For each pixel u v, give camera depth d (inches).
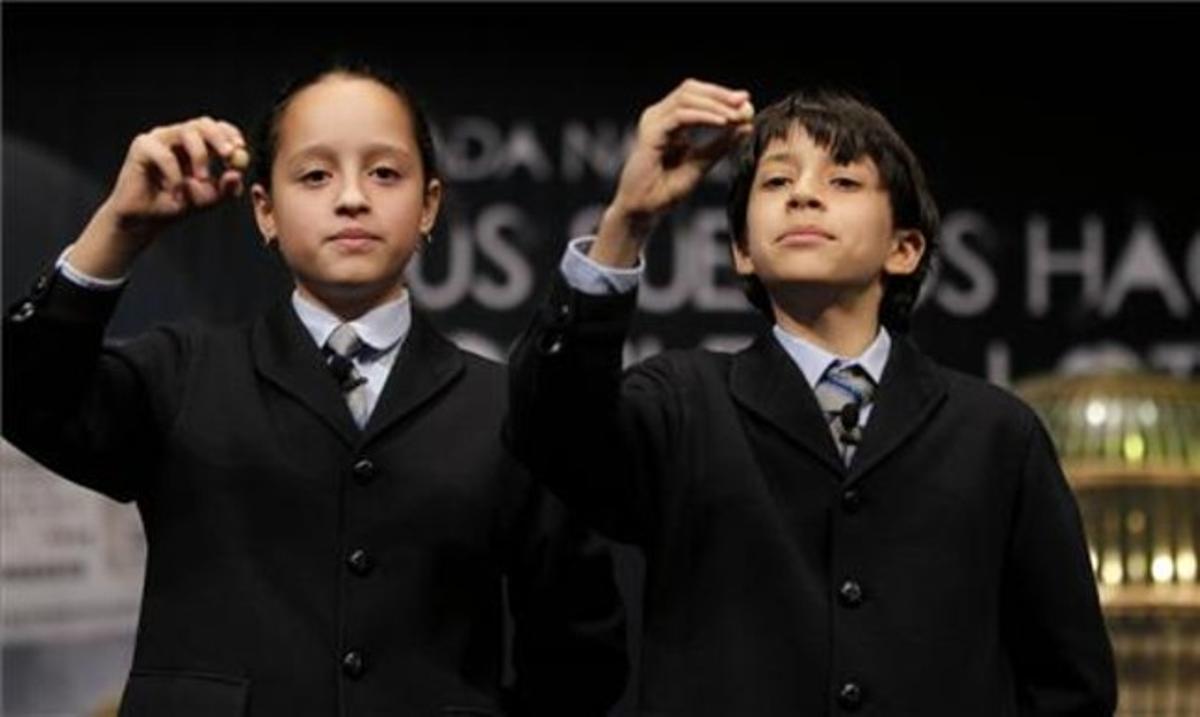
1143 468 342.0
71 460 243.6
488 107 509.7
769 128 249.4
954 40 512.4
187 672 240.1
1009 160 511.8
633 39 511.8
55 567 488.4
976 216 510.6
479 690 245.6
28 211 502.9
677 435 242.5
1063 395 354.6
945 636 237.3
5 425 241.3
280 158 250.2
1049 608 245.3
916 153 511.2
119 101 507.2
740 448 241.4
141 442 248.8
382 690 241.3
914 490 241.1
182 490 245.4
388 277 249.0
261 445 246.1
